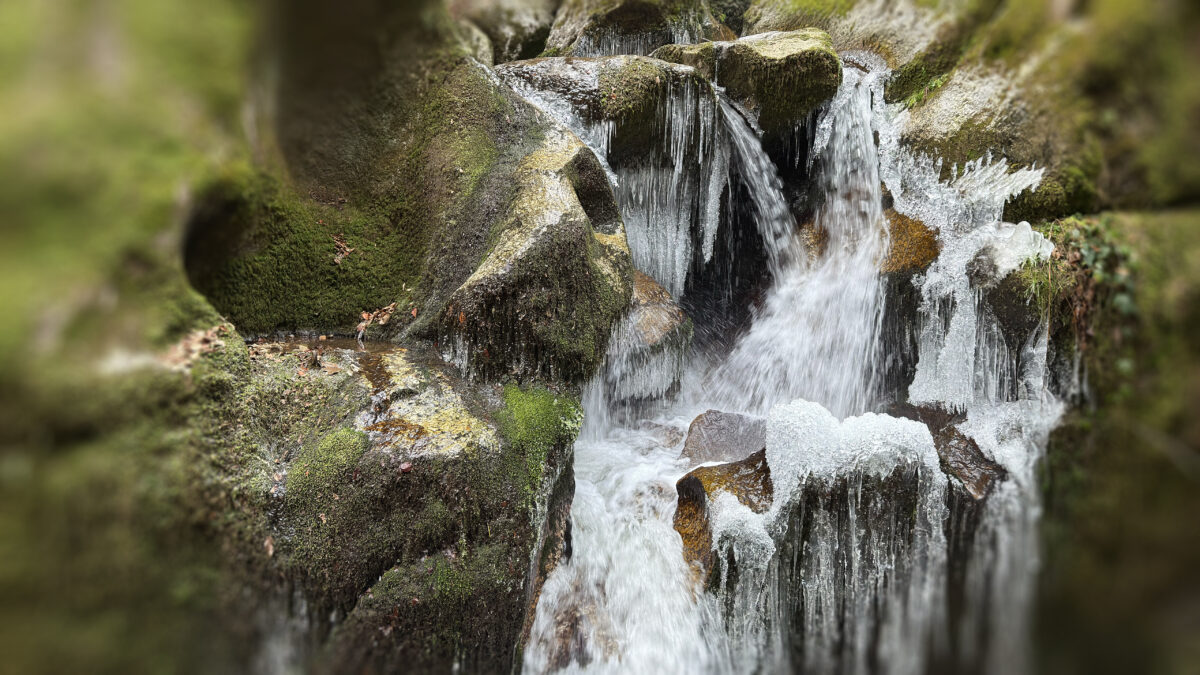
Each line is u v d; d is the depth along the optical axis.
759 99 5.07
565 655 3.39
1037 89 3.88
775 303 5.21
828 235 5.03
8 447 1.84
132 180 2.14
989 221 4.04
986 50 4.32
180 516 2.33
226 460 2.62
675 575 3.64
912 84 4.78
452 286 3.81
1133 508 3.15
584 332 3.71
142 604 2.18
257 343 3.36
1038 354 3.62
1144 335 3.22
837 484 3.40
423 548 2.97
